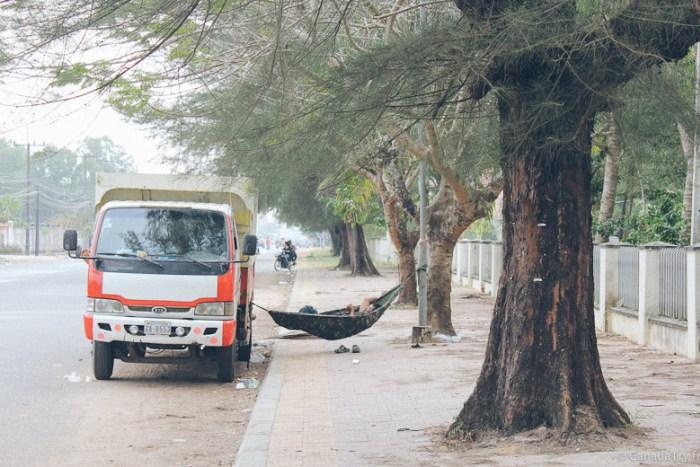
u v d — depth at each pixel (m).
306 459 7.83
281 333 19.12
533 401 7.94
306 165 8.02
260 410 10.34
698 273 13.51
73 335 18.30
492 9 7.04
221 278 12.67
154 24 6.66
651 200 21.81
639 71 6.92
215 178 11.12
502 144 7.48
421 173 16.61
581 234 8.05
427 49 6.87
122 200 14.74
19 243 89.50
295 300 29.91
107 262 12.66
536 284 8.00
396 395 11.18
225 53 10.31
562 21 6.51
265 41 10.12
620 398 10.34
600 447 7.61
